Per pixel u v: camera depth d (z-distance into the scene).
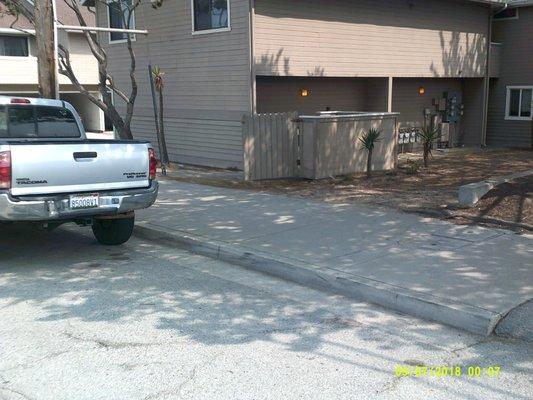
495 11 21.47
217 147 16.30
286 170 13.34
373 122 13.95
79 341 4.86
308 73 16.02
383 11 17.64
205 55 16.03
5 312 5.56
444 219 8.64
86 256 7.72
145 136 18.73
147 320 5.34
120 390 4.02
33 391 4.01
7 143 6.35
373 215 9.10
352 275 6.19
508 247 7.12
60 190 6.72
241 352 4.63
